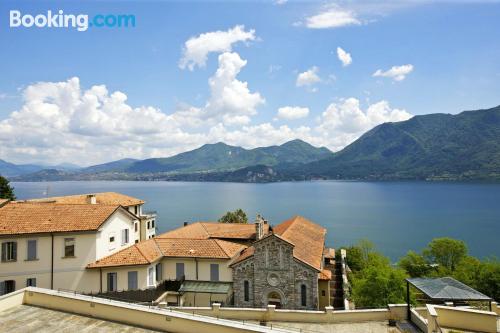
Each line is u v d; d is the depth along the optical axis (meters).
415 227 193.50
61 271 41.25
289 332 17.50
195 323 19.25
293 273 41.88
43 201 57.84
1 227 39.47
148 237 69.94
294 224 58.03
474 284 69.56
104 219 43.91
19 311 23.14
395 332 26.56
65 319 21.89
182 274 46.81
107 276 42.19
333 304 45.34
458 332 22.80
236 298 43.84
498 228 183.25
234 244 51.34
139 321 20.91
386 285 49.56
